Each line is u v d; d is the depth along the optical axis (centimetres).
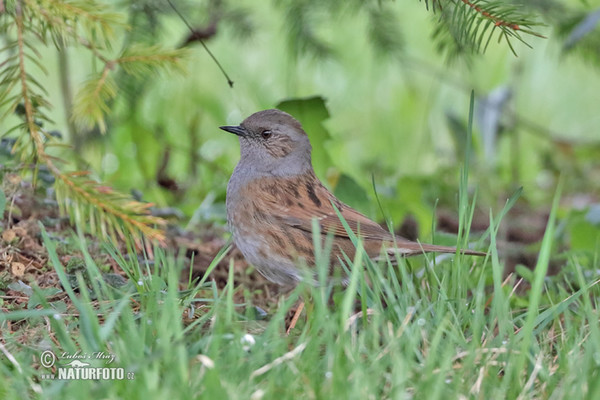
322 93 1895
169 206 1455
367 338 810
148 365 719
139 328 812
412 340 747
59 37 851
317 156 1331
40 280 966
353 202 1297
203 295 1018
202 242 1247
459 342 775
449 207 1572
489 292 1111
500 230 1407
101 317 881
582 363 738
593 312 839
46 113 1678
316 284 1063
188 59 841
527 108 1958
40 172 1095
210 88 1784
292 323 983
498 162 1722
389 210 1366
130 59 834
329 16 1391
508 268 1304
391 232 962
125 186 1440
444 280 908
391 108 1897
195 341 814
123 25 816
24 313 773
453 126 1655
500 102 1630
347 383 689
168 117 1631
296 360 729
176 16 1288
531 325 747
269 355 763
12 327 871
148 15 1266
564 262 1279
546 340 842
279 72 1827
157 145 1448
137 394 659
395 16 1400
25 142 845
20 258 1003
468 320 853
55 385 690
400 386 674
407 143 1862
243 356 737
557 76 2017
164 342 718
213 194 1407
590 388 686
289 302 798
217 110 1666
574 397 681
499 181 1655
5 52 1288
